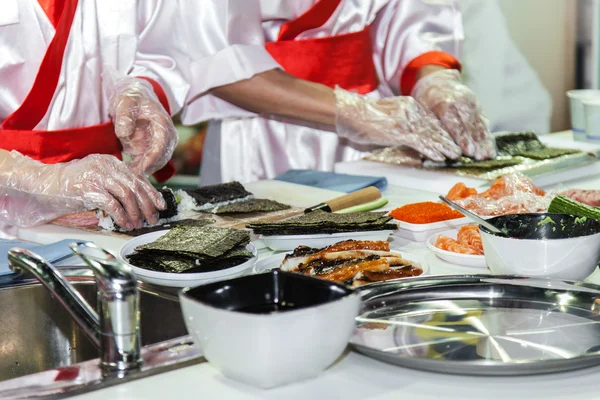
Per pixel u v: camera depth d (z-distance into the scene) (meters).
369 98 2.16
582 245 1.04
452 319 0.94
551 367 0.78
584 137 2.24
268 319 0.73
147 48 2.07
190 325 0.78
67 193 1.53
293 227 1.32
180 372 0.84
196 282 1.14
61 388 0.79
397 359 0.82
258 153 2.40
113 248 1.42
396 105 2.10
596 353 0.79
